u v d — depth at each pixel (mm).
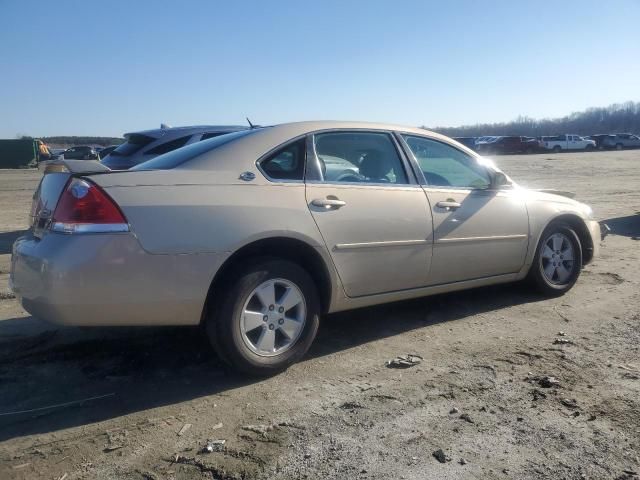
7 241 8766
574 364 3855
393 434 2990
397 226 4184
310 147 4012
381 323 4770
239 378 3715
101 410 3299
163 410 3293
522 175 23141
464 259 4645
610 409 3223
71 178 3342
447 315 4957
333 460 2758
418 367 3854
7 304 5305
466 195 4688
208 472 2678
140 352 4164
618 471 2646
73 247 3152
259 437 2980
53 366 3916
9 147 41281
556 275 5441
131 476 2658
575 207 5570
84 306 3168
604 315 4887
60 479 2643
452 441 2914
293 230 3680
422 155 4645
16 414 3250
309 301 3820
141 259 3242
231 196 3549
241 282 3516
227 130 9039
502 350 4137
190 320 3443
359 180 4195
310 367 3881
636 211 11633
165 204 3342
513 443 2891
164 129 8805
